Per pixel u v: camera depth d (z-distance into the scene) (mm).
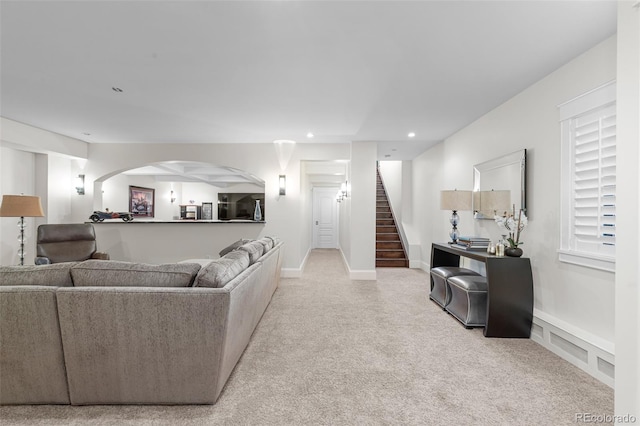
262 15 1858
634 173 1426
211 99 3258
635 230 1421
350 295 4293
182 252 5453
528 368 2305
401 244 6996
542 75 2678
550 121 2637
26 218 4848
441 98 3207
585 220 2334
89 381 1804
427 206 5848
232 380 2131
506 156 3199
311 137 4938
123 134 4770
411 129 4418
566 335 2402
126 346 1782
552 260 2619
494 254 3066
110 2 1737
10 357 1784
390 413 1797
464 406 1861
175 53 2316
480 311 3086
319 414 1784
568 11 1817
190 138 5023
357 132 4605
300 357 2475
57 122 4113
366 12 1829
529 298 2818
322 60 2418
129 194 8164
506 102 3273
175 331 1773
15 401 1820
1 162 4500
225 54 2330
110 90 3023
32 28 1991
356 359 2447
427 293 4414
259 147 5438
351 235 5270
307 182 7730
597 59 2191
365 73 2643
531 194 2871
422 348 2645
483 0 1722
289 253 5469
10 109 3582
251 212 10961
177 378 1812
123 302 1753
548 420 1733
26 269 1872
